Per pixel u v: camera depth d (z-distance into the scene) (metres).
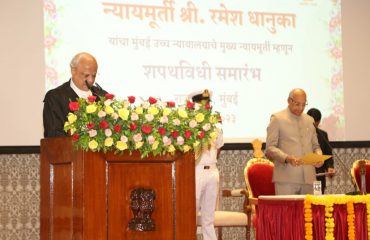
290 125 5.93
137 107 3.22
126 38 7.36
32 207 7.23
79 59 4.08
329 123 8.14
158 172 3.22
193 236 3.26
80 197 3.06
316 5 8.22
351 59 8.34
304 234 5.05
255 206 6.10
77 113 3.14
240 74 7.79
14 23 7.00
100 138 3.08
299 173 5.75
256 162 6.65
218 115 3.49
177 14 7.60
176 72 7.54
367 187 6.94
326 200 4.98
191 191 3.28
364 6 8.45
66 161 3.21
